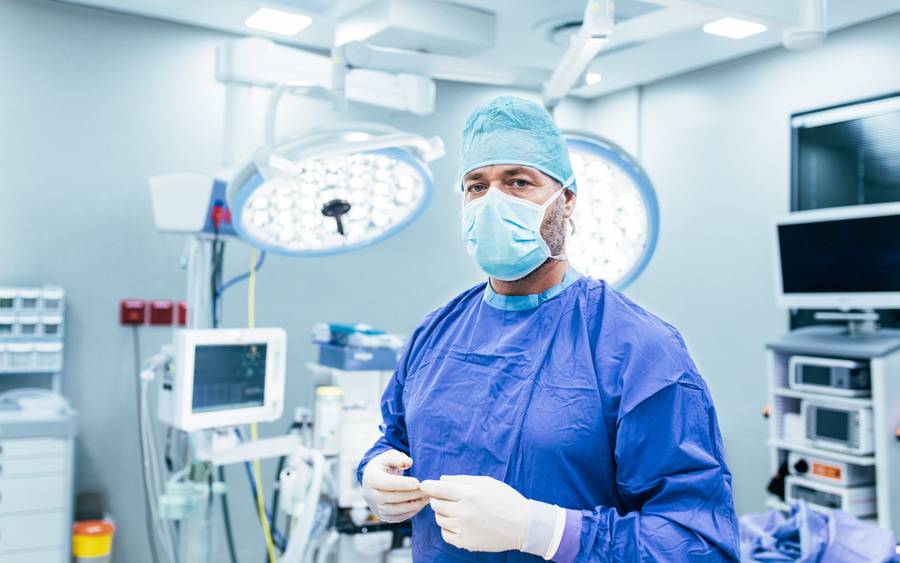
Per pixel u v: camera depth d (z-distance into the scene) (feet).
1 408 8.43
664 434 3.38
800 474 9.52
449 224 12.78
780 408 9.84
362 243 5.51
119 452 10.17
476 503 3.24
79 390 9.95
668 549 3.13
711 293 12.42
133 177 10.32
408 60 4.79
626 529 3.20
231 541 9.93
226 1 9.64
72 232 9.96
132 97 10.32
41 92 9.82
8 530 7.83
